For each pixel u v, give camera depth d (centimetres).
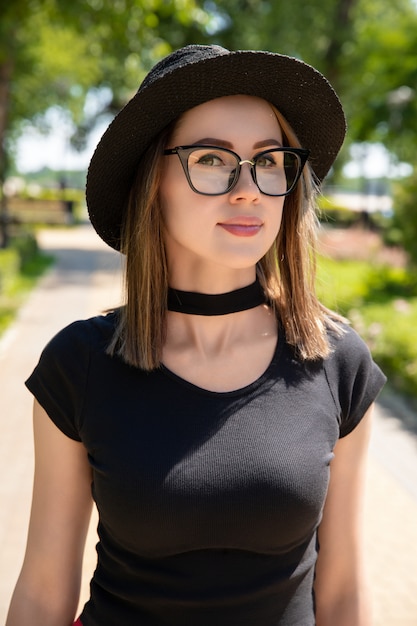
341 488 153
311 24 2133
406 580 358
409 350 702
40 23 1433
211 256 146
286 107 155
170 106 146
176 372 146
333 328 156
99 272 1573
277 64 144
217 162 145
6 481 468
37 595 152
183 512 133
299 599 142
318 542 154
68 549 153
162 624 137
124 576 140
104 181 160
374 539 399
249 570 137
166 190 151
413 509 438
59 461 149
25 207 3328
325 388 148
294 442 139
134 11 1016
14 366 763
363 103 1806
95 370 146
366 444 154
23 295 1205
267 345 152
